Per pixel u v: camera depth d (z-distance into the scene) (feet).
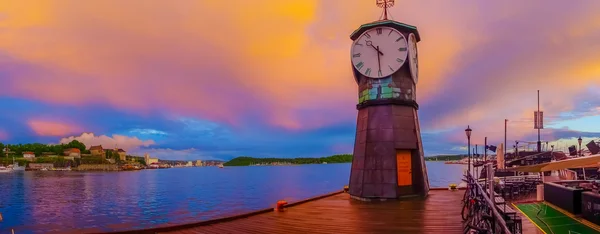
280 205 47.29
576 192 43.21
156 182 454.40
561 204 47.01
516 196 62.23
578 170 93.35
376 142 58.70
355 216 42.80
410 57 59.72
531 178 81.97
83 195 279.90
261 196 237.45
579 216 42.63
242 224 38.47
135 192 299.38
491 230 24.84
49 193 299.99
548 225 38.29
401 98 59.67
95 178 560.20
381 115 59.31
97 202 229.45
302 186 333.42
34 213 180.34
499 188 61.41
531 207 49.65
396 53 59.52
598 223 37.65
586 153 103.96
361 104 61.82
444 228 35.96
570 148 105.40
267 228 36.58
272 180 465.47
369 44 61.11
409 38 60.34
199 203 204.13
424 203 52.54
